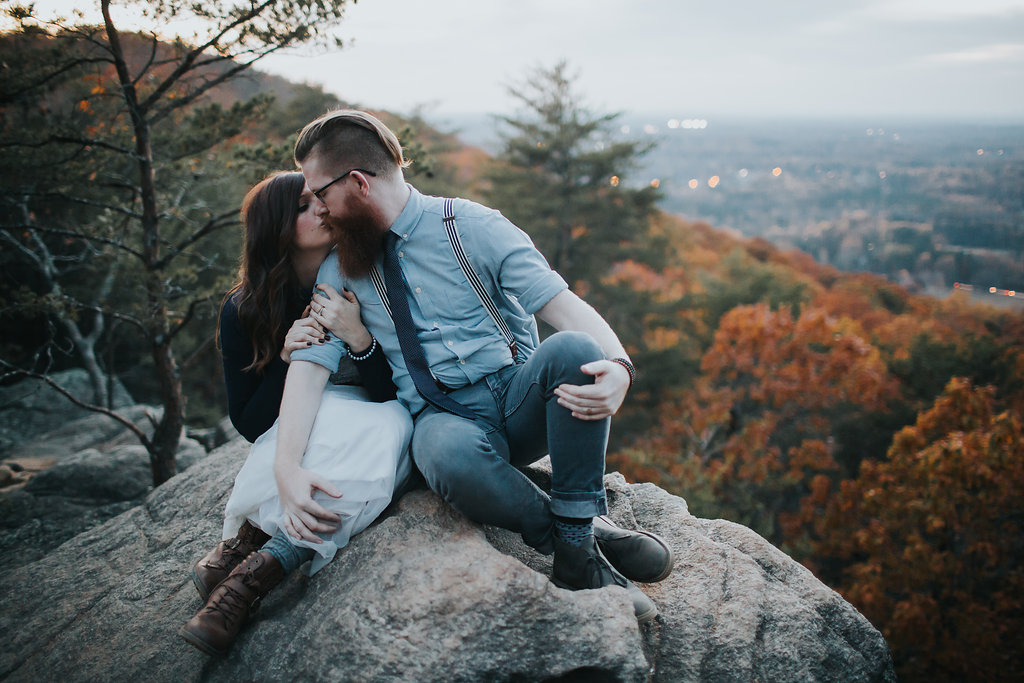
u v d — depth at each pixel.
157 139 6.37
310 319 2.04
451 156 30.78
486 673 1.67
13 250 8.52
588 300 23.36
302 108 11.53
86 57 5.46
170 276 6.22
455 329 2.00
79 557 2.82
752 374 20.77
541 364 1.83
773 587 2.24
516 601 1.73
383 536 1.97
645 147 23.56
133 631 2.25
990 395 14.33
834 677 2.06
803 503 16.84
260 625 1.97
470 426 1.91
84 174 6.07
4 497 5.23
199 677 1.96
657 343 25.11
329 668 1.68
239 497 2.03
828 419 21.39
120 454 5.91
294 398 1.97
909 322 36.00
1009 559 12.80
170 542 2.77
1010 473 12.38
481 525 2.05
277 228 2.05
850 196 168.00
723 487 16.80
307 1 5.08
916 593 12.83
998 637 11.96
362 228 1.93
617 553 2.07
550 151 23.03
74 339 8.52
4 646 2.38
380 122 1.95
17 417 9.30
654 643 2.03
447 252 1.98
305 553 1.99
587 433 1.81
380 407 2.08
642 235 25.16
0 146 5.56
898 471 14.04
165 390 5.86
